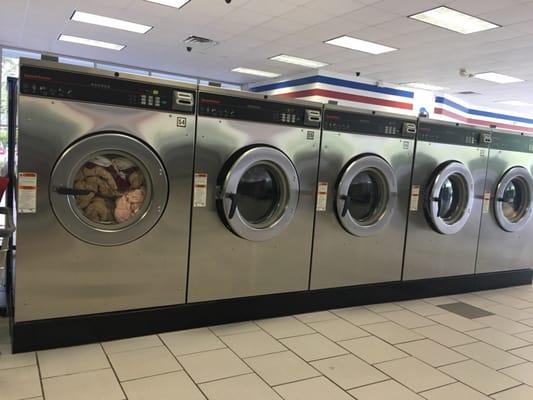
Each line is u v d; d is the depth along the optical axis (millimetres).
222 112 2984
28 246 2453
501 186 4492
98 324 2707
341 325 3311
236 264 3170
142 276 2822
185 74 11672
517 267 4848
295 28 6816
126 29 7465
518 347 3080
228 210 2994
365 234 3695
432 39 6949
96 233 2611
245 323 3229
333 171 3514
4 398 2039
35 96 2377
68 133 2480
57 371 2328
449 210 4391
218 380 2352
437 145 4043
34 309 2514
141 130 2703
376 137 3695
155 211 2797
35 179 2422
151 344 2756
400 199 3893
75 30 7707
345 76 10359
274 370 2510
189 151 2896
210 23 6848
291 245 3395
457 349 2988
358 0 5398
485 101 13273
